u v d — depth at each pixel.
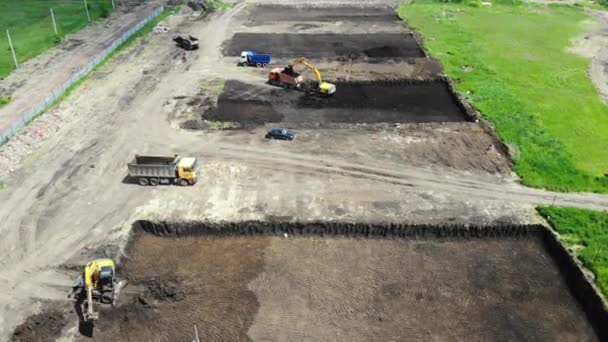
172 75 72.00
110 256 39.31
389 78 71.38
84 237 41.34
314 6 111.12
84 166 50.59
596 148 55.25
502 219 43.59
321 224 42.53
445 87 70.69
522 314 35.22
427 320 34.62
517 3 114.62
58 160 51.44
